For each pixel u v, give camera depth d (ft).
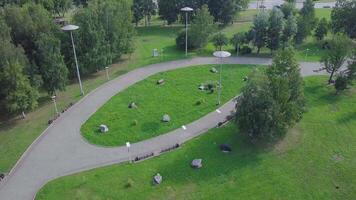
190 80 268.82
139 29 408.05
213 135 203.21
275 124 180.34
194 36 321.32
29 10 244.42
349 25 341.21
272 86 183.21
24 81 213.87
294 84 191.83
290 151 188.65
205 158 183.21
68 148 193.77
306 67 292.20
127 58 313.12
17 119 223.30
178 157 184.44
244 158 183.32
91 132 206.80
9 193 163.94
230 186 164.55
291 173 173.06
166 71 284.20
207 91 252.01
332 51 253.03
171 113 225.56
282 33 310.86
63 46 257.14
